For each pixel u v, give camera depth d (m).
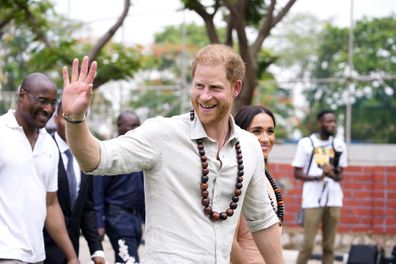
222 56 3.05
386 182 11.45
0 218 4.49
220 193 3.12
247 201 3.44
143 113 24.36
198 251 3.02
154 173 3.04
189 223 3.03
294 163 9.01
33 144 4.70
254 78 9.73
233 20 9.52
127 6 10.41
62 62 11.05
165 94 24.08
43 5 11.97
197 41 33.78
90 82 2.84
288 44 32.19
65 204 5.38
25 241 4.53
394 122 22.38
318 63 31.39
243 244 4.10
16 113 4.67
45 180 4.74
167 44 32.56
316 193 8.86
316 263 10.50
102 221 6.77
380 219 11.47
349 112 13.24
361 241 11.49
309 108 28.22
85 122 2.84
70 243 5.08
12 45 23.64
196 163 3.05
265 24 9.93
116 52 11.13
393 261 9.93
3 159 4.52
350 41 13.34
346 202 11.61
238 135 3.26
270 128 4.41
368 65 24.22
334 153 8.96
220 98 3.04
